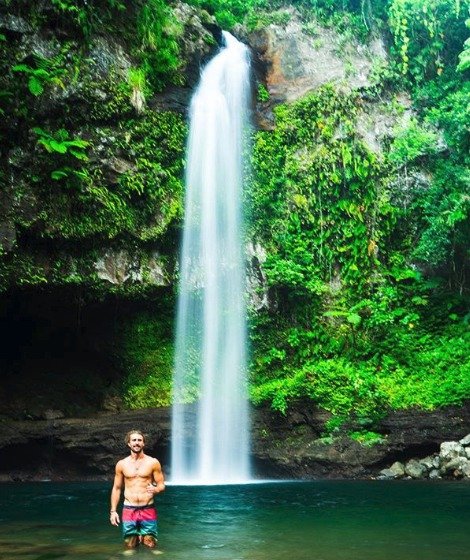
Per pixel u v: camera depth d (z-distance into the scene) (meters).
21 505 11.76
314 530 8.48
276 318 21.17
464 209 20.73
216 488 14.74
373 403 18.11
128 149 19.52
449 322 21.20
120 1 20.27
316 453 17.78
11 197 17.67
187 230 20.52
